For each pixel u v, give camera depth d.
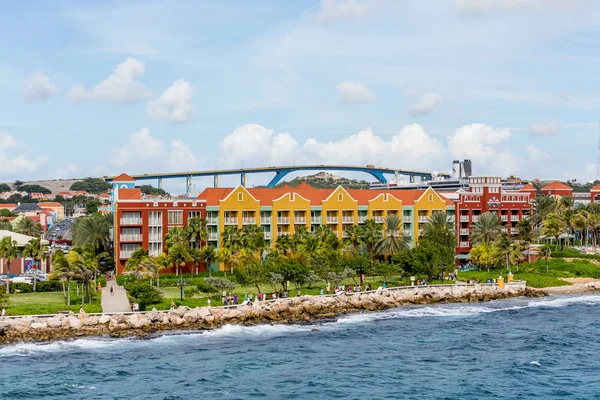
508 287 143.62
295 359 88.62
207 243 158.50
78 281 121.88
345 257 145.12
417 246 154.50
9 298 117.75
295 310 117.56
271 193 170.62
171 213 156.50
